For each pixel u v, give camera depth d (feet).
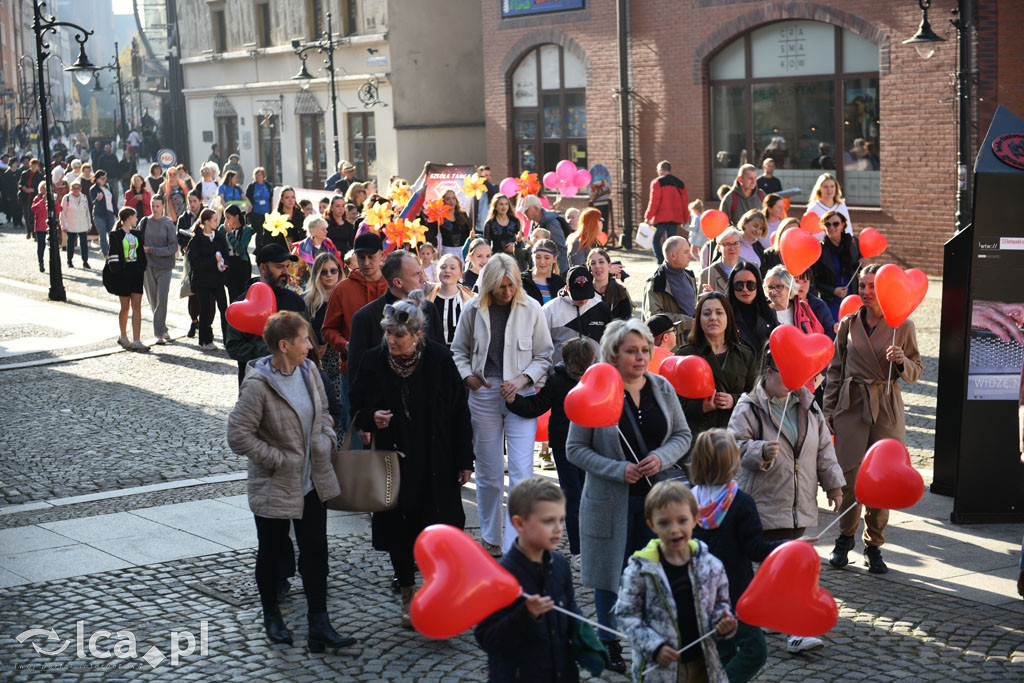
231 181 84.43
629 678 21.06
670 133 85.56
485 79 100.63
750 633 18.35
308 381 22.39
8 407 45.68
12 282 83.25
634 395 21.58
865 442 26.78
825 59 75.05
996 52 65.05
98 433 41.06
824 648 21.99
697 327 25.54
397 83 113.19
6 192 126.52
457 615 14.25
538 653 16.12
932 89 68.28
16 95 222.89
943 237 68.90
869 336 26.89
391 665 21.76
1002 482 29.55
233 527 30.09
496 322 27.53
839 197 44.14
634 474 20.72
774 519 22.85
